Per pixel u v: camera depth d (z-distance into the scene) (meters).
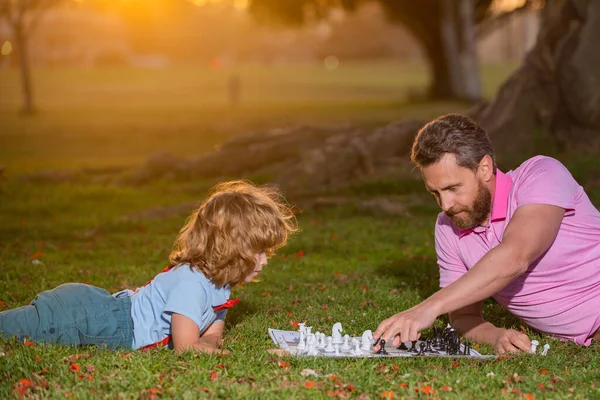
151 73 94.88
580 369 4.46
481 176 4.41
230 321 5.81
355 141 13.87
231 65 138.75
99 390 3.91
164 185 14.98
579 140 13.68
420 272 7.89
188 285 4.55
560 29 14.19
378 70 104.12
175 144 25.67
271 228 4.64
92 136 27.77
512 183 4.65
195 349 4.45
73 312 4.64
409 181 13.02
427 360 4.57
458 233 4.90
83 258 8.96
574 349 4.89
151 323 4.67
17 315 4.66
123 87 65.25
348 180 13.45
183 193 14.19
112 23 123.31
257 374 4.17
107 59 115.25
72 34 113.06
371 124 28.41
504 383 4.12
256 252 4.62
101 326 4.64
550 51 14.09
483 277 4.28
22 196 14.13
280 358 4.45
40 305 4.67
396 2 42.28
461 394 3.91
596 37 13.50
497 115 14.10
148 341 4.68
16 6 37.47
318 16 37.34
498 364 4.44
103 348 4.61
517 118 13.83
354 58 139.88
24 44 37.94
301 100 49.06
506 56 113.25
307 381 4.05
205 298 4.60
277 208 4.74
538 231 4.38
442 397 3.90
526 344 4.76
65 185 15.34
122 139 27.12
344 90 60.28
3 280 7.40
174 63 139.00
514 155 13.46
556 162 4.71
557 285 4.82
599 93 13.30
